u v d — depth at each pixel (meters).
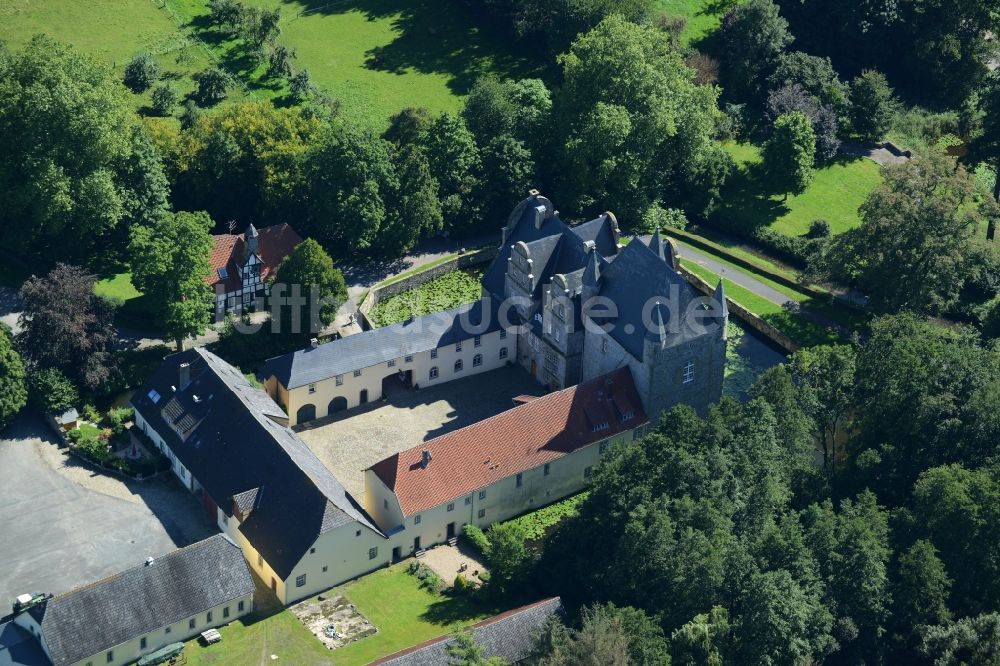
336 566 189.50
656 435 184.25
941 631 169.25
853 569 172.88
